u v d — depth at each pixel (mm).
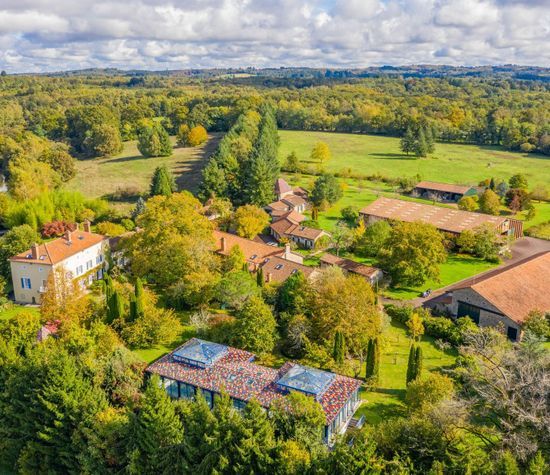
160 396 46500
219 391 55000
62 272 71875
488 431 43094
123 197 152875
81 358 56875
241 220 113688
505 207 142875
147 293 76938
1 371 56562
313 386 53656
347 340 65438
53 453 51156
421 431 42594
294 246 111812
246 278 75250
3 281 85188
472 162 195250
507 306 76062
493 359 50312
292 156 181875
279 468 40219
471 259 107312
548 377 42125
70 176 168875
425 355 68562
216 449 42438
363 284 70500
